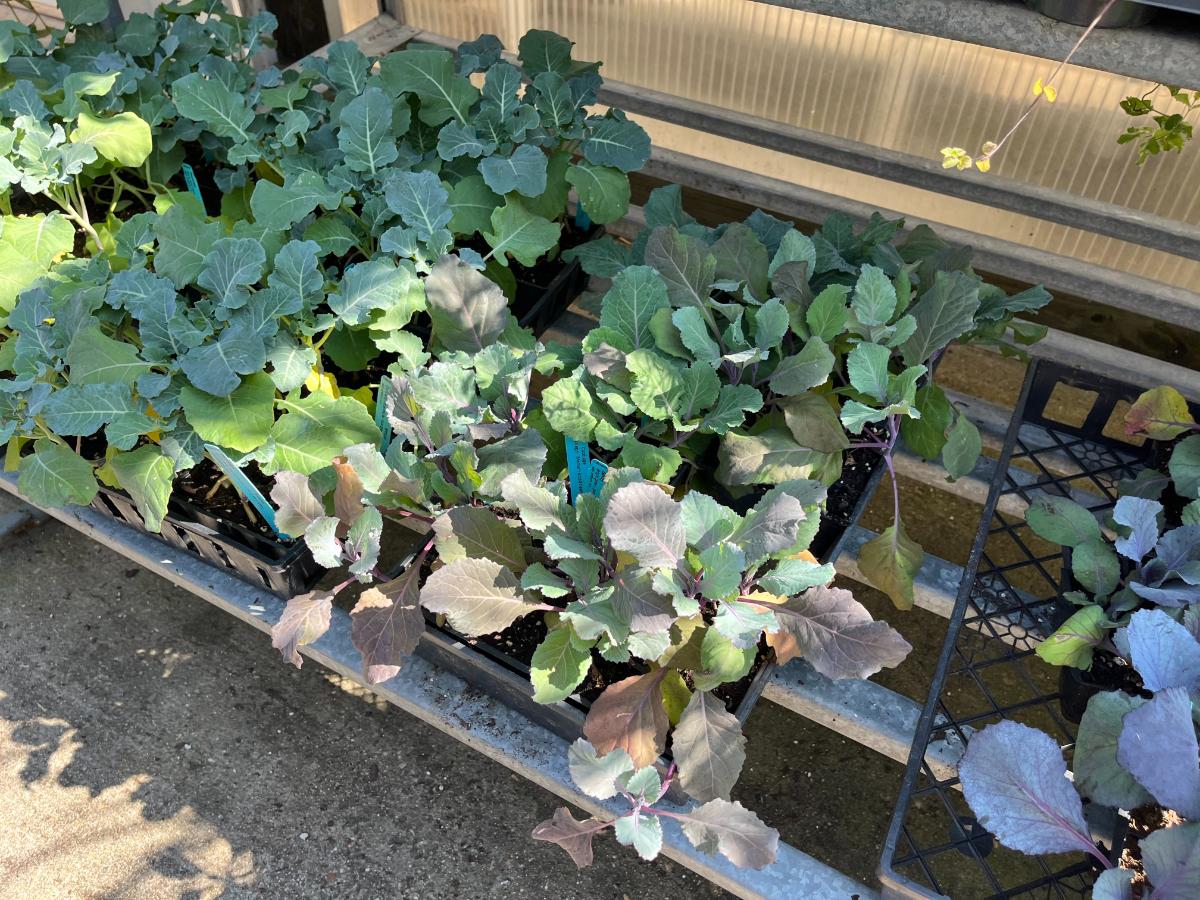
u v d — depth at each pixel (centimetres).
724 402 171
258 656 255
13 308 204
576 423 168
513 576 153
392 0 308
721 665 148
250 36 255
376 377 222
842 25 252
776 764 236
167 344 182
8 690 248
